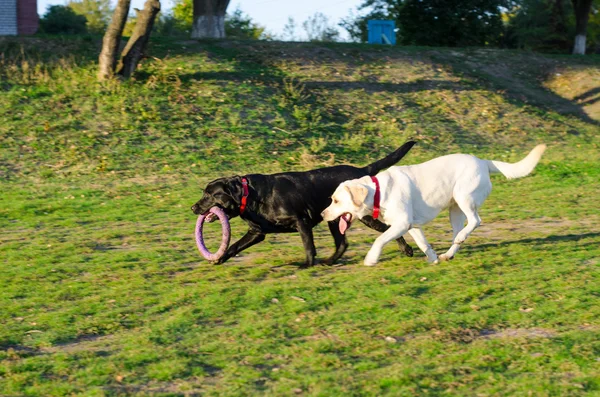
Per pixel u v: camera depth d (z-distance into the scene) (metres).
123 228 10.80
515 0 32.56
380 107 19.89
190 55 20.80
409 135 18.25
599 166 16.39
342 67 22.31
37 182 13.68
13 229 10.72
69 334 5.98
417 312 6.17
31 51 19.47
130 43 18.23
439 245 9.34
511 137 19.36
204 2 23.44
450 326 5.79
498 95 22.55
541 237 9.62
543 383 4.60
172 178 14.25
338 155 16.59
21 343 5.82
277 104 18.75
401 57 24.17
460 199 7.93
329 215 7.60
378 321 5.98
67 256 8.98
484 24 31.72
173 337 5.79
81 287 7.50
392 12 37.97
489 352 5.18
